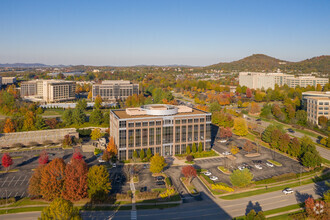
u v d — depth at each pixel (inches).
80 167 4028.1
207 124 6210.6
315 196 4242.1
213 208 3850.9
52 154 6067.9
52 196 3855.8
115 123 5802.2
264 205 3954.2
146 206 3853.3
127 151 5625.0
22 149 6402.6
